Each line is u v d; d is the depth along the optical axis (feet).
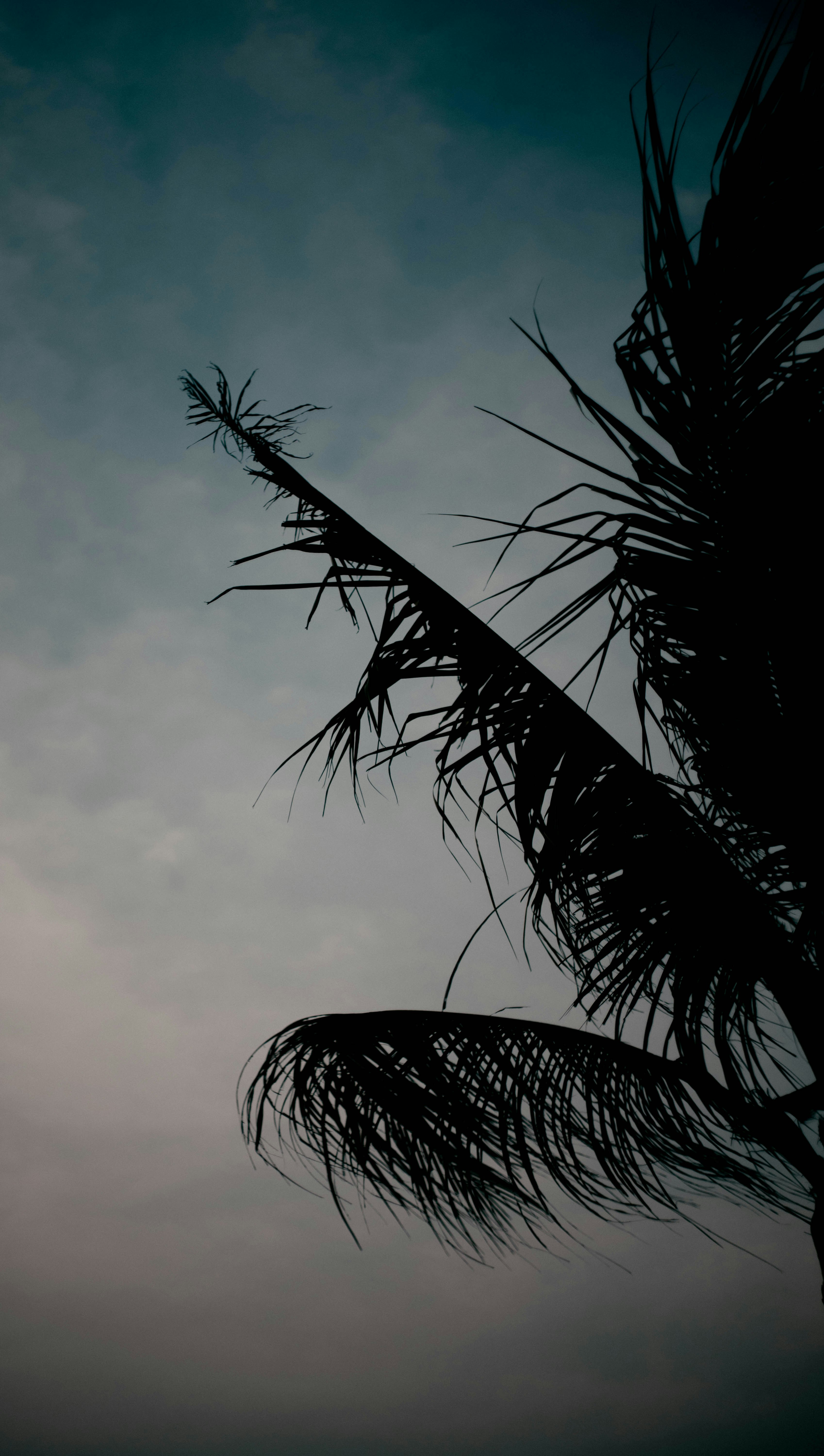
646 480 5.23
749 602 5.01
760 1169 6.35
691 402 4.93
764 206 4.58
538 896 6.07
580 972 6.14
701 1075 6.17
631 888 6.06
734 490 4.90
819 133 4.38
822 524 4.69
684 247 4.87
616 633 5.66
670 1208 6.32
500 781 6.14
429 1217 6.35
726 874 5.92
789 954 5.85
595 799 6.17
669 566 5.22
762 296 4.65
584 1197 6.27
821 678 4.94
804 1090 5.97
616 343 5.14
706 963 6.04
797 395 4.64
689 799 6.08
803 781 5.16
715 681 5.38
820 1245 5.90
